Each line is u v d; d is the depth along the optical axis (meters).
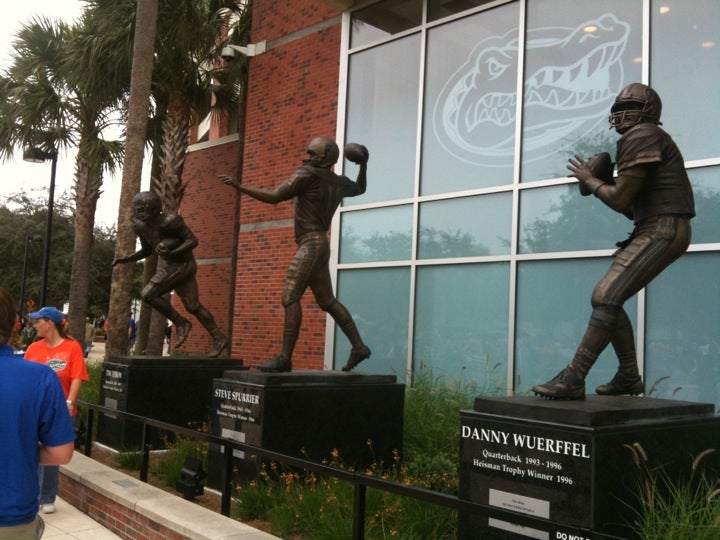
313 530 5.44
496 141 10.30
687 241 4.62
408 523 5.25
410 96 11.54
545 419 4.18
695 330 8.05
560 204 9.45
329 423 6.85
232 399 6.86
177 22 15.67
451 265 10.57
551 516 4.03
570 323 9.18
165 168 15.78
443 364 10.48
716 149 8.13
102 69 16.48
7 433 3.04
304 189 7.10
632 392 5.13
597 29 9.36
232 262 16.98
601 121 9.22
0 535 3.01
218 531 5.13
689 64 8.45
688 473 4.55
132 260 9.75
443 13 11.24
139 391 8.91
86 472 7.13
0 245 36.06
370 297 11.62
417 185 11.13
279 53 13.67
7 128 19.06
